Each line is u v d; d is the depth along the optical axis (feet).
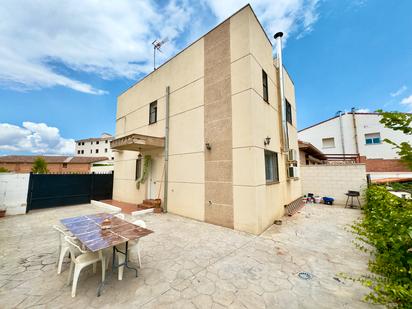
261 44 20.89
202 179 21.06
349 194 27.20
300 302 7.81
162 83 27.96
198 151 21.79
